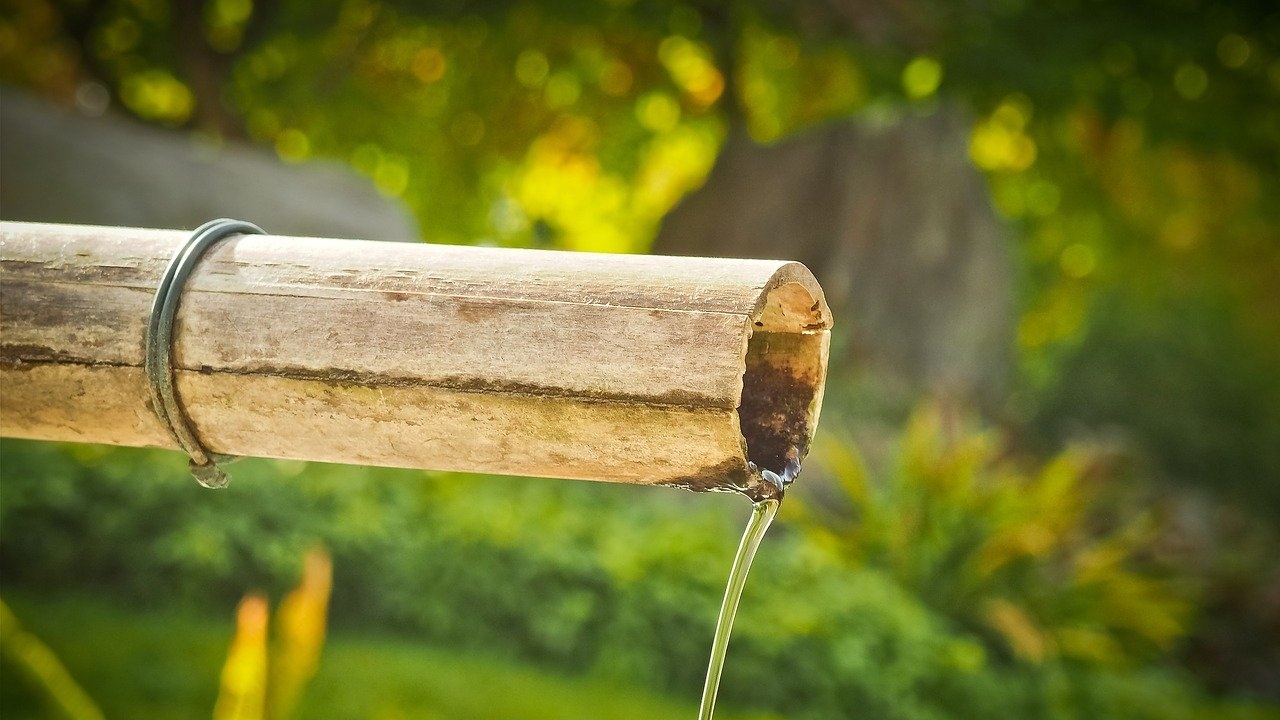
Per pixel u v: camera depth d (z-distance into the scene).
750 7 13.86
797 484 9.90
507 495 8.27
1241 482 16.55
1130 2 13.55
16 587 5.95
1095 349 17.19
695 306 1.18
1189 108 14.23
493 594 6.59
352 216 10.56
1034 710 7.43
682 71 16.30
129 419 1.39
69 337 1.36
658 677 6.48
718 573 7.34
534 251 1.29
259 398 1.32
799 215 13.52
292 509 6.77
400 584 6.53
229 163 10.14
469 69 15.43
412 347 1.26
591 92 16.02
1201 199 16.34
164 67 14.47
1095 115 15.23
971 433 10.74
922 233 12.86
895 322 12.63
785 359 1.38
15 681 4.52
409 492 7.46
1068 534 9.33
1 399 1.41
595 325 1.20
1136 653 8.89
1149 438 16.75
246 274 1.33
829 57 15.16
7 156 9.02
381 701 5.26
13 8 13.36
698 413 1.17
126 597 6.03
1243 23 13.68
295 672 2.15
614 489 9.23
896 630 7.33
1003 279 12.88
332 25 14.06
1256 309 17.70
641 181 17.41
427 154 16.08
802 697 6.61
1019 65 12.97
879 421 11.34
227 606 6.17
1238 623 10.48
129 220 9.38
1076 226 17.34
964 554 8.39
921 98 14.26
